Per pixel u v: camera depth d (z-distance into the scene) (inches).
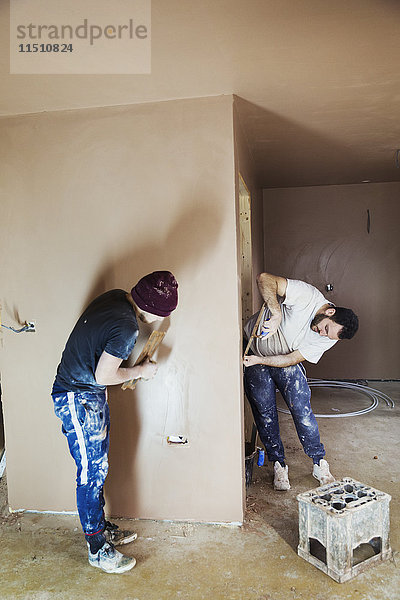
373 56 84.4
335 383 226.7
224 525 101.6
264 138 139.3
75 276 104.2
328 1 66.6
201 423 101.8
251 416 156.6
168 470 103.5
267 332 109.2
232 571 86.0
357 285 232.4
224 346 100.1
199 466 102.4
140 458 104.3
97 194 102.7
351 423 168.9
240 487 101.0
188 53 80.5
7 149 105.3
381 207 228.2
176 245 100.6
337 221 231.1
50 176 104.1
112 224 102.5
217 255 99.4
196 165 99.3
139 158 101.0
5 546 95.7
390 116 121.2
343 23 72.7
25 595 80.7
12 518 106.8
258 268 193.2
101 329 83.5
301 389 116.7
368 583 81.7
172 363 102.0
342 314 109.9
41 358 106.6
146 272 101.7
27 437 108.3
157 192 100.7
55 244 104.7
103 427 89.5
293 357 114.2
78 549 94.3
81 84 91.0
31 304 106.0
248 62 84.8
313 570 85.7
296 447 146.4
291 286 113.0
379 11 69.4
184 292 100.7
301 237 233.8
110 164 102.0
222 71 88.3
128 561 87.2
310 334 114.0
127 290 102.3
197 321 100.7
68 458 107.0
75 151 103.0
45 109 102.6
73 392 87.6
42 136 104.0
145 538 97.2
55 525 103.3
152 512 104.5
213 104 98.8
